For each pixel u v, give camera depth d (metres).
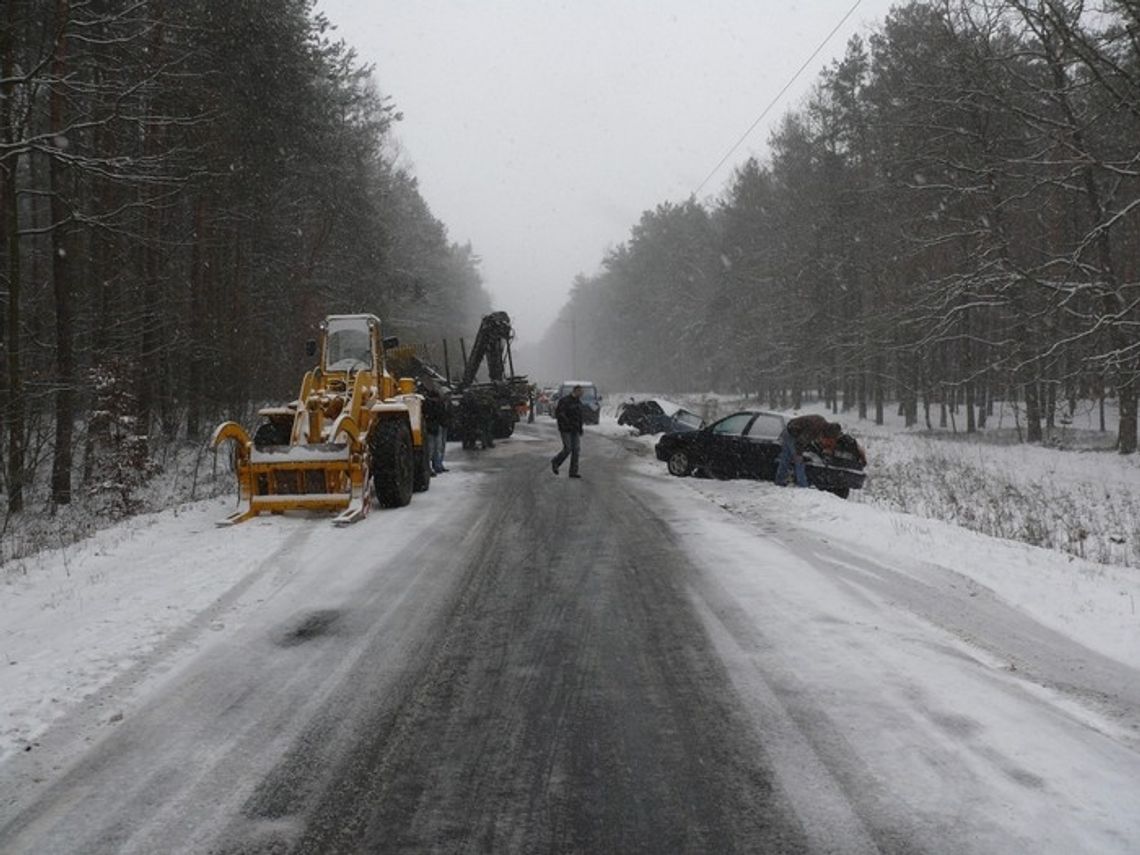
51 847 3.47
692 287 78.31
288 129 25.78
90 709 4.87
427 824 3.65
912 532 9.85
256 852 3.45
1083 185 26.95
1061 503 16.36
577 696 5.10
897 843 3.46
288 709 4.90
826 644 5.98
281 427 12.34
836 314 42.44
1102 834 3.50
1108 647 6.27
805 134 44.41
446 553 9.09
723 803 3.80
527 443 26.31
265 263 31.53
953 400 38.28
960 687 5.17
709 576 8.05
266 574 8.09
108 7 18.36
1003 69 26.31
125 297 21.48
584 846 3.48
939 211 30.73
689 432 16.34
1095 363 22.58
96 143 18.56
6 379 16.62
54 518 15.80
